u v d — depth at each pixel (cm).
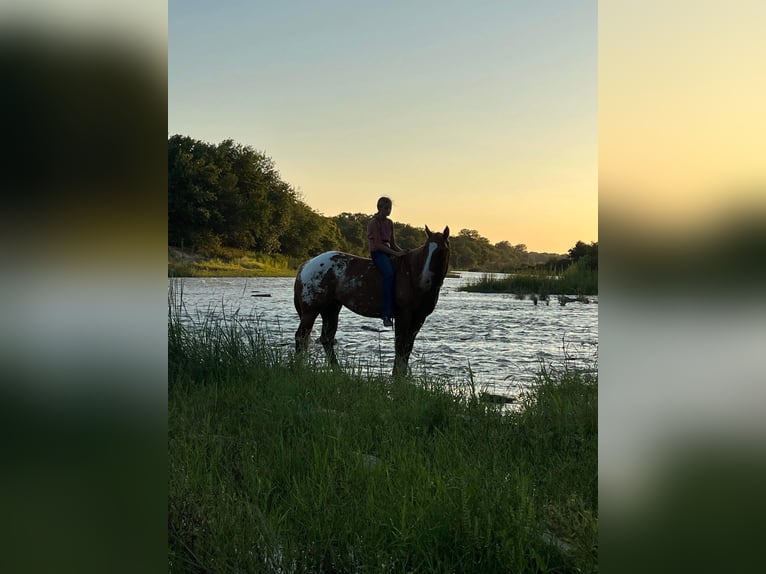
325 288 930
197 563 252
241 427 459
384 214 916
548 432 452
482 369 830
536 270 2972
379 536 282
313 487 329
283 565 262
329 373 618
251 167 6594
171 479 306
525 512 289
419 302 882
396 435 426
